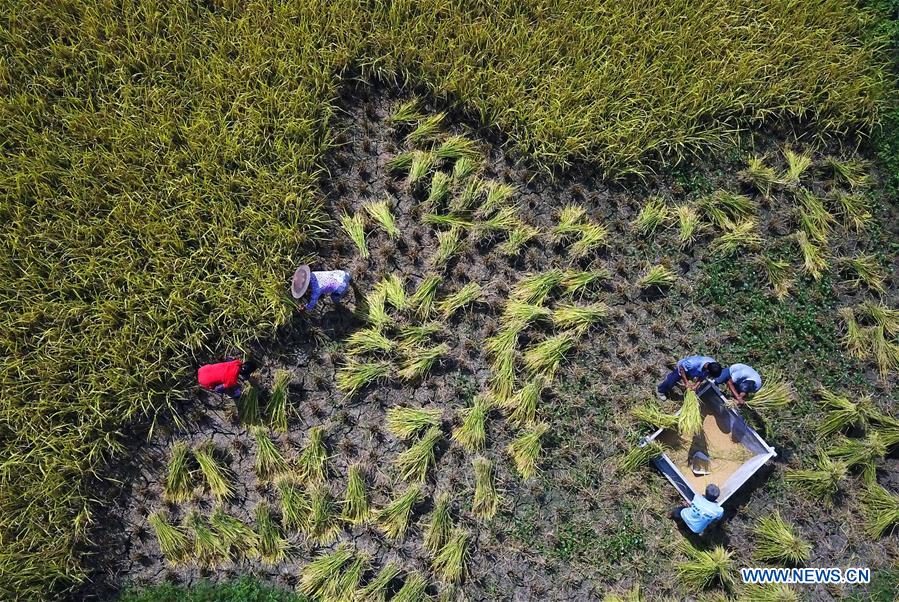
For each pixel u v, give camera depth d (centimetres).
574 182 856
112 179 771
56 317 721
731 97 867
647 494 751
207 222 772
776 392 763
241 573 698
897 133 881
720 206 855
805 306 824
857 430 782
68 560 672
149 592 687
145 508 710
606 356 794
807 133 895
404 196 835
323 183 825
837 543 750
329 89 837
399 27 862
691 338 805
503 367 758
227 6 846
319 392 760
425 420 735
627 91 857
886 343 805
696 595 721
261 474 722
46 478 673
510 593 713
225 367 696
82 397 700
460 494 734
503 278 811
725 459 758
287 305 753
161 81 815
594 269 820
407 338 769
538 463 749
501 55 863
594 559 728
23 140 780
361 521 714
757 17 897
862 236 860
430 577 707
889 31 902
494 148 861
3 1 820
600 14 888
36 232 746
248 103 818
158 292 740
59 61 809
